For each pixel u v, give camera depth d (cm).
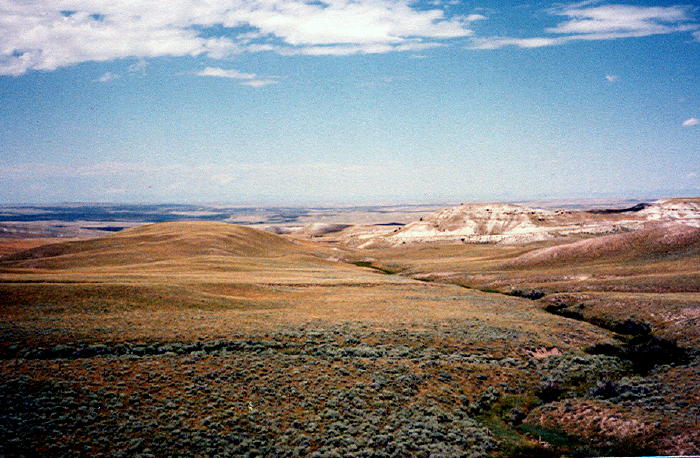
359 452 2438
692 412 2755
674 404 2920
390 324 4850
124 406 2675
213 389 2978
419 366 3700
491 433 2820
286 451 2394
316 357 3731
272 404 2883
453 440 2666
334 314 5350
